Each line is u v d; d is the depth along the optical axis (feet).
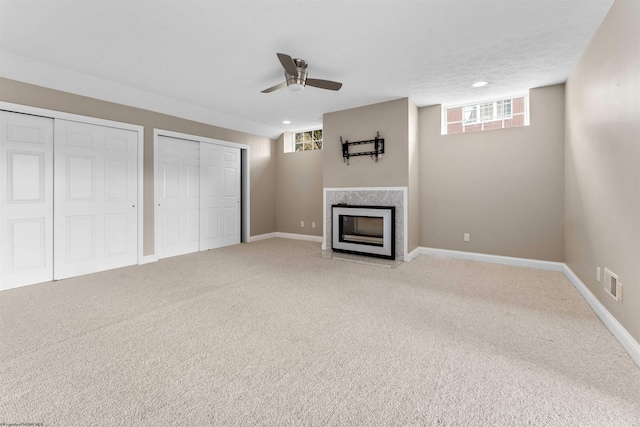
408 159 13.78
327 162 16.16
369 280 11.08
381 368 5.54
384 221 14.16
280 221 21.48
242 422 4.21
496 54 9.41
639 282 5.70
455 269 12.59
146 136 13.80
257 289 10.07
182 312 8.11
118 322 7.47
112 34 8.18
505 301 8.91
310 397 4.74
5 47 8.89
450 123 15.14
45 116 10.70
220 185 17.74
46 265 10.87
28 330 6.99
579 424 4.16
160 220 14.58
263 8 7.03
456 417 4.30
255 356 5.94
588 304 8.64
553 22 7.63
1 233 9.91
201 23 7.64
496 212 13.61
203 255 15.49
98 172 12.19
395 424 4.17
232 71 10.68
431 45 8.83
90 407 4.48
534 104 12.54
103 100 12.21
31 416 4.28
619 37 6.54
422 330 7.07
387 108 14.17
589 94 8.69
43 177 10.75
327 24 7.72
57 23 7.63
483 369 5.49
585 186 9.20
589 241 8.82
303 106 14.96
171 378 5.21
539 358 5.86
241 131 18.80
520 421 4.22
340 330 7.07
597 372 5.38
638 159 5.74
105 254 12.49
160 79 11.42
